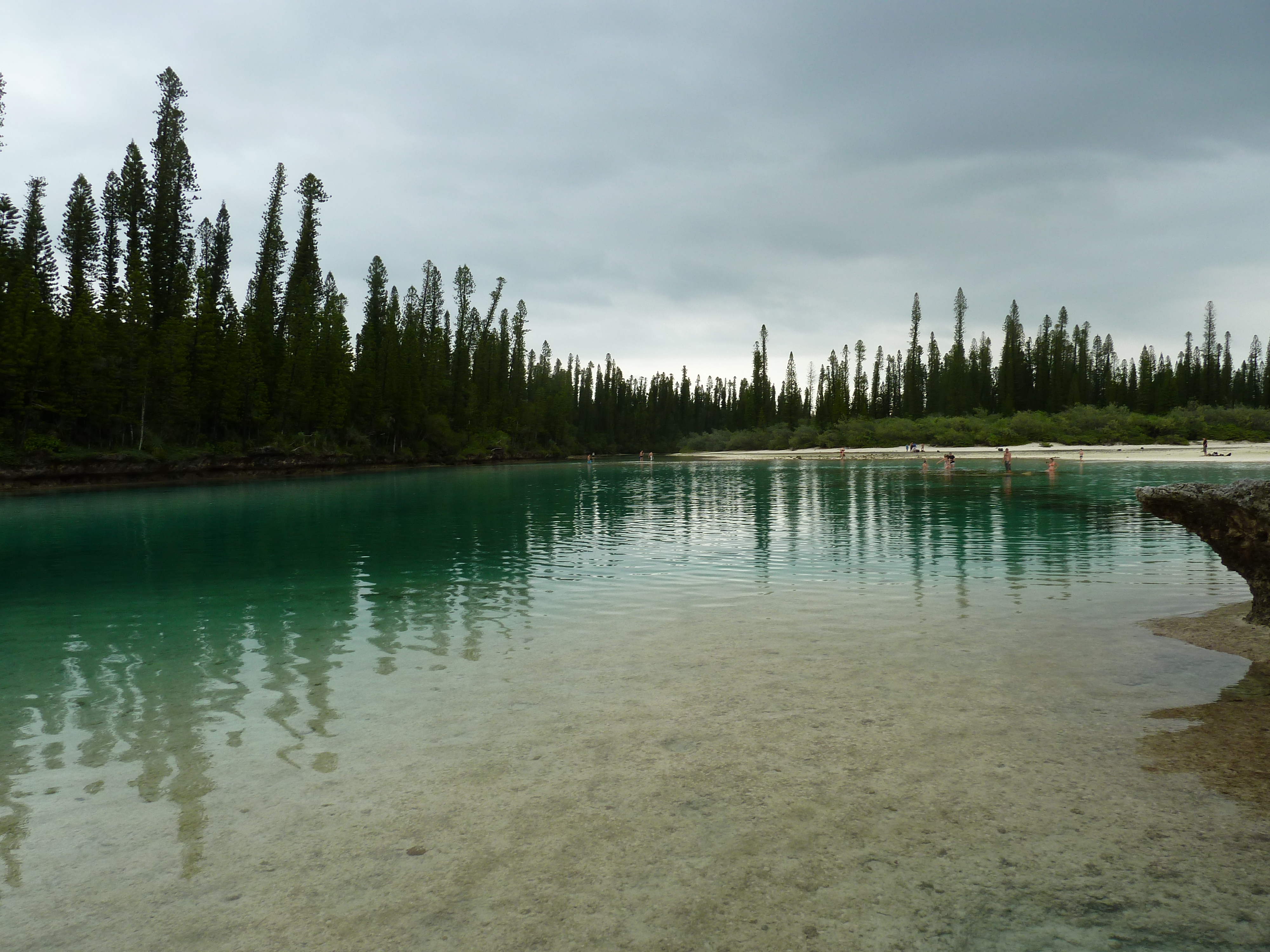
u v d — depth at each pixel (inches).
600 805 178.2
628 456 5841.5
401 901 140.2
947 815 169.2
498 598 468.4
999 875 143.9
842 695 258.8
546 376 5679.1
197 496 1599.4
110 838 167.9
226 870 153.1
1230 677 271.1
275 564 636.1
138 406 2111.2
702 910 134.9
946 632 352.5
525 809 177.3
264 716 251.6
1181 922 127.5
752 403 5925.2
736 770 197.3
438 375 3863.2
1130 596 438.6
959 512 1007.0
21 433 1770.4
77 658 335.0
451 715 248.2
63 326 1923.0
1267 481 340.8
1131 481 1680.6
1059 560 584.1
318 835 167.2
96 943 129.4
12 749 223.8
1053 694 255.6
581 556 655.8
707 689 269.7
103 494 1642.5
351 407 3112.7
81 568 621.0
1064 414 4119.1
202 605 456.1
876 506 1137.4
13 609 449.7
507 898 140.6
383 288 3831.2
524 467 3582.7
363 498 1534.2
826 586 486.9
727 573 548.4
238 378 2372.0
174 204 2620.6
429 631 379.6
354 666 314.3
